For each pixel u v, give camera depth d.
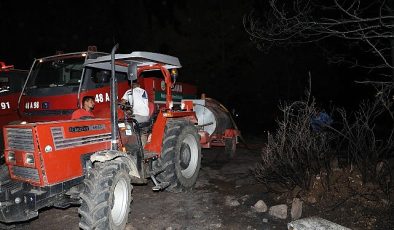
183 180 6.60
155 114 6.82
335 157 6.56
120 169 4.85
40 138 4.37
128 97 6.45
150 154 6.05
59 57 7.24
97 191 4.42
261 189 6.58
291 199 5.88
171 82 6.80
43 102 6.98
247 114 22.36
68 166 4.68
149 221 5.41
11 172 4.66
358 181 5.79
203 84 21.28
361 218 5.02
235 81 21.75
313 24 6.37
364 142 5.93
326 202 5.53
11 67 9.48
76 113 5.73
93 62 5.93
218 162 9.65
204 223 5.28
